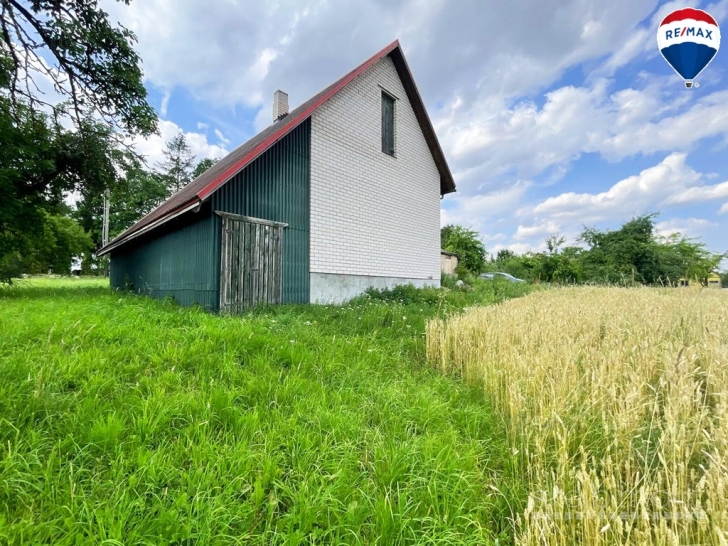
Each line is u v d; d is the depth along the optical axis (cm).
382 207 1015
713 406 241
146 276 956
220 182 583
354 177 924
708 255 2484
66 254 1598
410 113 1146
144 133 1030
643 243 2381
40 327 375
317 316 611
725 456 154
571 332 410
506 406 273
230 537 140
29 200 1025
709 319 442
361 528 152
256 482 167
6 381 241
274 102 1335
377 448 204
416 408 269
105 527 141
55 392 238
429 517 153
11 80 853
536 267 2430
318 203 822
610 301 723
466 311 625
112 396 248
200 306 625
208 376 293
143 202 2969
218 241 627
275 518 156
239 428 219
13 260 1238
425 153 1208
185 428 216
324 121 845
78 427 204
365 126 966
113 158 1095
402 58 1066
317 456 197
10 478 158
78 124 1005
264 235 704
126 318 451
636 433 205
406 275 1100
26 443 185
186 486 167
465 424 255
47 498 154
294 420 229
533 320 490
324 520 154
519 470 199
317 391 286
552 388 232
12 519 142
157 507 150
